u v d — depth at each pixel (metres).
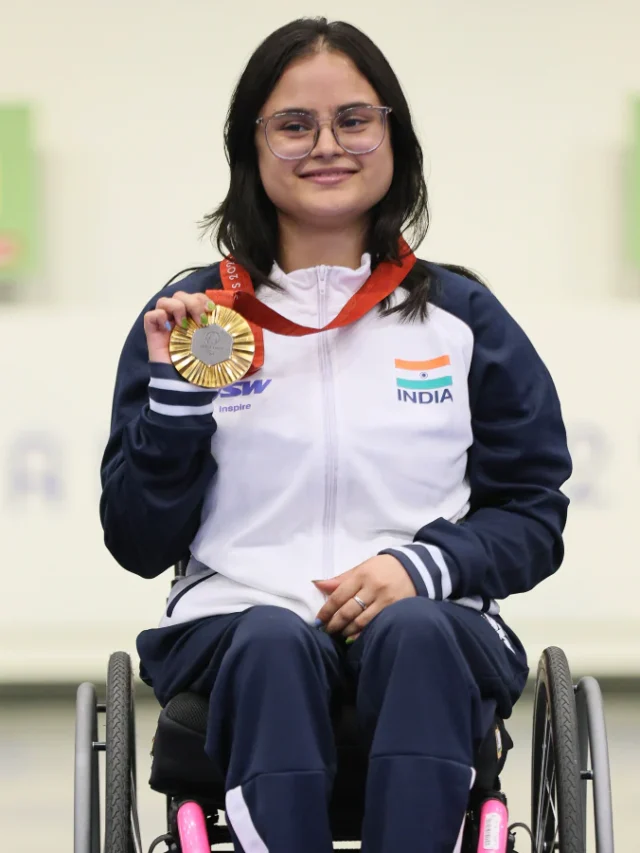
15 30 7.45
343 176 3.68
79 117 7.46
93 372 7.52
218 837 3.54
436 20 7.52
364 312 3.66
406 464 3.58
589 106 7.54
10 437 7.52
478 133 7.53
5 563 7.52
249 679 3.11
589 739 3.63
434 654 3.12
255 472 3.55
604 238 7.55
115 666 3.73
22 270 7.46
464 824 3.46
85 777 3.52
